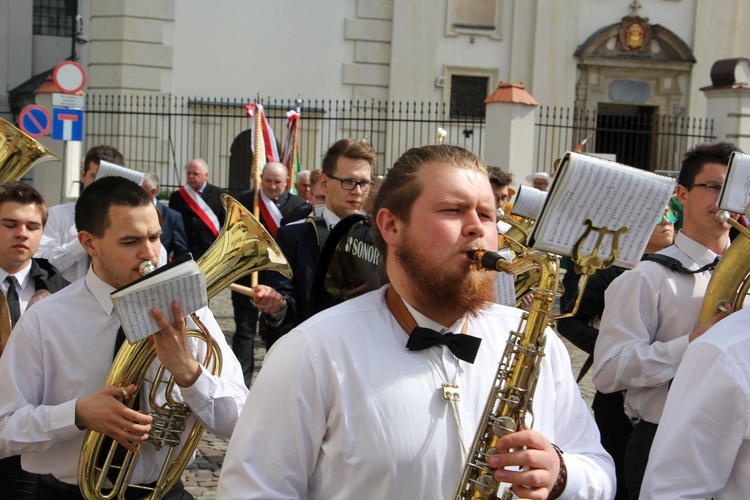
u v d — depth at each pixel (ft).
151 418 10.34
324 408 7.60
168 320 9.83
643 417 12.60
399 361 7.64
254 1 75.25
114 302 9.43
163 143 73.87
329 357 7.61
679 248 13.14
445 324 7.88
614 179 7.16
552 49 77.87
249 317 26.91
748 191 11.08
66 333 10.84
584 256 7.30
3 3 93.97
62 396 10.83
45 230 21.22
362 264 12.94
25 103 85.66
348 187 16.42
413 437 7.41
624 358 12.37
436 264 7.52
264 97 75.72
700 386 7.80
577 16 78.18
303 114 75.92
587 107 78.64
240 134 74.90
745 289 11.24
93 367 10.80
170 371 10.03
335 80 76.84
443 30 77.46
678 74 79.71
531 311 7.54
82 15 78.38
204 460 20.94
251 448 7.65
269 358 7.93
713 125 60.08
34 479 13.03
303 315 15.89
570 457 7.64
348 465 7.46
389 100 77.05
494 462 7.18
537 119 77.92
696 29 79.10
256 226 11.72
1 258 14.42
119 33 73.46
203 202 33.99
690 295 12.68
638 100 79.20
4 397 10.69
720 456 7.72
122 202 10.69
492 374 7.93
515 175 54.24
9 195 14.32
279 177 32.83
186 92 74.64
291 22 75.92
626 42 78.43
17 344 10.86
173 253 27.91
